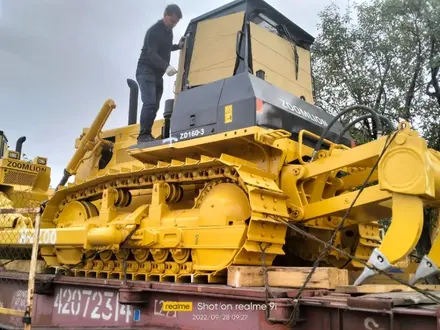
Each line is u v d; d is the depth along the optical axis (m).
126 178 6.43
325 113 6.80
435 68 13.06
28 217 7.34
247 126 5.39
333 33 14.74
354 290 4.17
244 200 5.19
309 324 3.88
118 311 5.30
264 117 5.48
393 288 4.40
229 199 5.24
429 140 13.37
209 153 6.02
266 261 5.14
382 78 13.99
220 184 5.48
